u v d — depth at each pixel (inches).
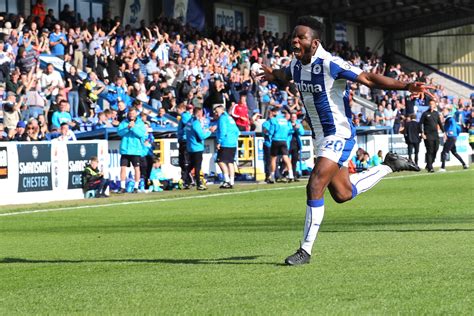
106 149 996.6
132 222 637.3
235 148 1094.4
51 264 402.9
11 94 1045.2
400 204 737.0
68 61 1286.9
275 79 391.9
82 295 306.3
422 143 1603.1
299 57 373.1
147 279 340.2
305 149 1368.1
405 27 2635.3
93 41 1384.1
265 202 820.0
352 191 395.5
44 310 279.1
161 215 696.4
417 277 322.7
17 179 888.3
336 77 369.1
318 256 393.1
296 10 2276.1
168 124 1295.5
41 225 629.3
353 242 451.2
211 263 384.2
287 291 299.7
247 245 457.7
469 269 340.8
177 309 272.2
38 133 1008.9
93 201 892.0
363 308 264.5
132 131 1032.8
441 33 2628.0
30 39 1269.7
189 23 1884.8
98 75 1349.7
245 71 1603.1
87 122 1182.3
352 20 2490.2
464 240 447.2
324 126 376.8
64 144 943.0
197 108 1068.5
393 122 1737.2
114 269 376.2
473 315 250.5
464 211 646.5
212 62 1601.9
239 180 1270.9
